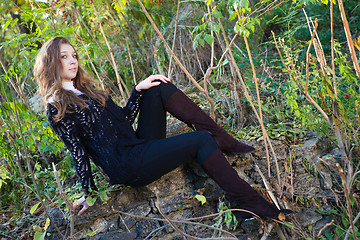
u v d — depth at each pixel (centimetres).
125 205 224
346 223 199
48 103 194
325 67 208
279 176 214
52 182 266
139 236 212
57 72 200
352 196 204
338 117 205
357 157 228
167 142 199
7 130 254
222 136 221
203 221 215
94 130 199
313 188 219
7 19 271
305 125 253
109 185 233
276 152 240
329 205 212
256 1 393
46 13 272
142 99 222
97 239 211
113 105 214
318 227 204
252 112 285
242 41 383
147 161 195
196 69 364
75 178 266
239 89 279
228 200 213
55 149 240
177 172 229
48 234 214
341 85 264
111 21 369
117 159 199
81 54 304
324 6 391
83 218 216
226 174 194
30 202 255
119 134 206
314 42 209
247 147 229
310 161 230
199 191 220
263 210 192
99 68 360
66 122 192
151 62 381
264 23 384
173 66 354
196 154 200
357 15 393
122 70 366
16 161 266
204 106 295
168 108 217
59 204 230
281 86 295
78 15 255
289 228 200
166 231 212
